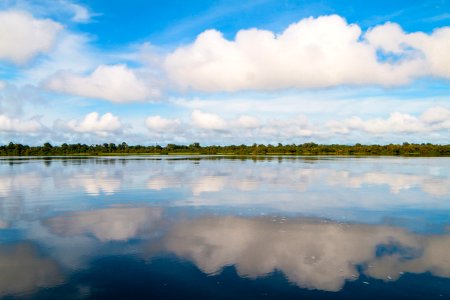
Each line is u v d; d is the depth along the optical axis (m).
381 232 17.81
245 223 19.55
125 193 30.41
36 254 14.66
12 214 22.03
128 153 175.75
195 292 11.23
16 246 15.66
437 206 24.17
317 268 13.17
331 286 11.72
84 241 16.34
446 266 13.45
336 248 15.39
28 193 30.69
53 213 22.28
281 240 16.45
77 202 26.14
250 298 10.88
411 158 110.12
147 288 11.50
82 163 77.38
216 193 30.06
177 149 185.62
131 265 13.41
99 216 21.38
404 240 16.48
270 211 22.56
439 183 36.84
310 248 15.36
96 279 12.19
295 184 35.94
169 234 17.41
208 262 13.71
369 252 14.91
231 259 14.05
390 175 45.88
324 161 85.31
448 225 19.11
